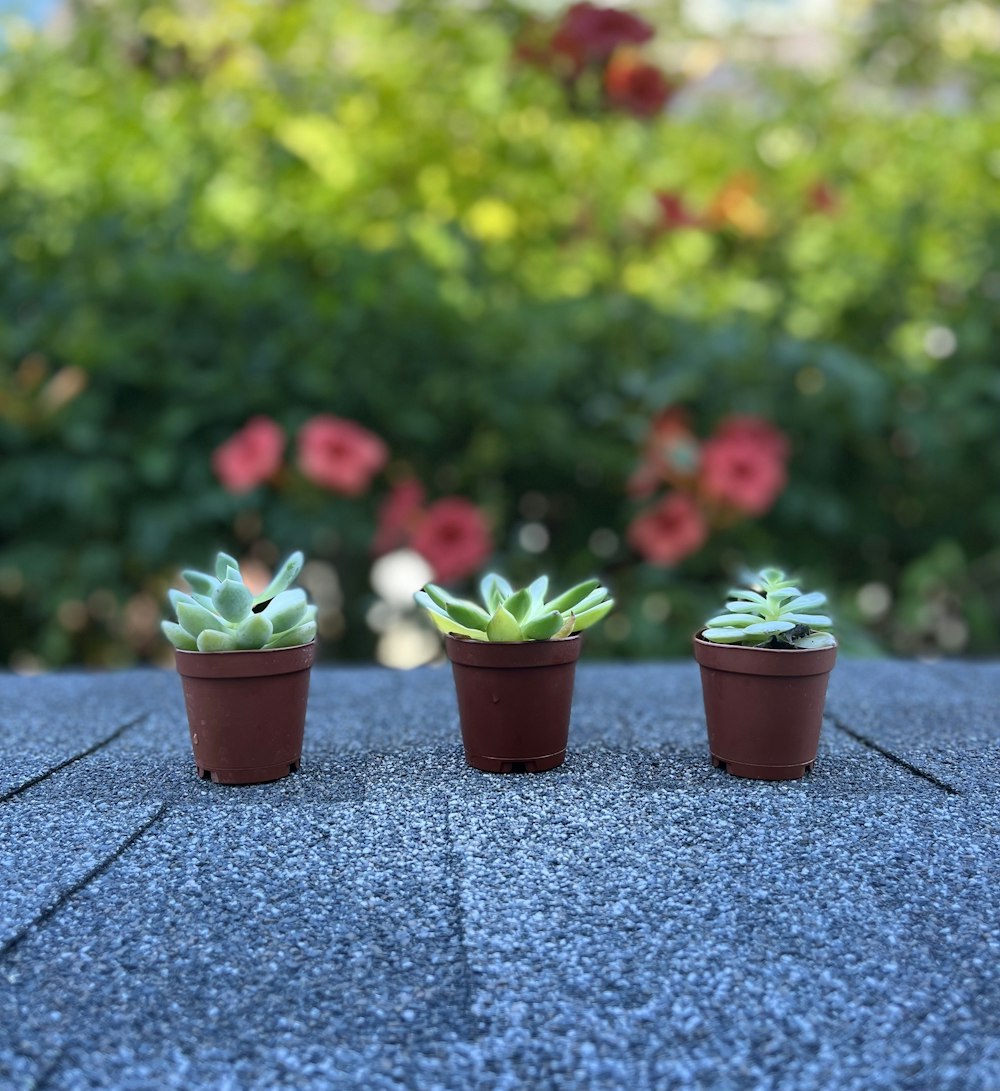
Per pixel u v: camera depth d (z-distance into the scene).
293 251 0.89
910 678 0.62
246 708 0.41
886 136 1.04
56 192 0.88
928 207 0.97
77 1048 0.26
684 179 1.02
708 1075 0.25
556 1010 0.27
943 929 0.30
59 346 0.82
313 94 0.94
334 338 0.86
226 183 0.90
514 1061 0.25
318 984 0.28
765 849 0.35
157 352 0.85
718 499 0.82
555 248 0.97
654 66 0.91
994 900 0.32
